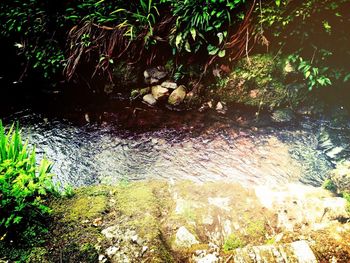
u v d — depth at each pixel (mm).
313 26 4715
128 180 4203
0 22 5766
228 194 3611
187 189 3740
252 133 5059
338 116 5164
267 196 3535
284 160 4496
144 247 2643
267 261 2354
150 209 3199
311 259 2340
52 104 5809
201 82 5664
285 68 5180
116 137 5031
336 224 2738
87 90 6148
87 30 5555
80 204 3262
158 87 5734
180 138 5000
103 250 2648
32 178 3195
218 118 5406
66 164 4480
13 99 5867
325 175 4176
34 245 2682
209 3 4855
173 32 5348
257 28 4969
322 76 4902
